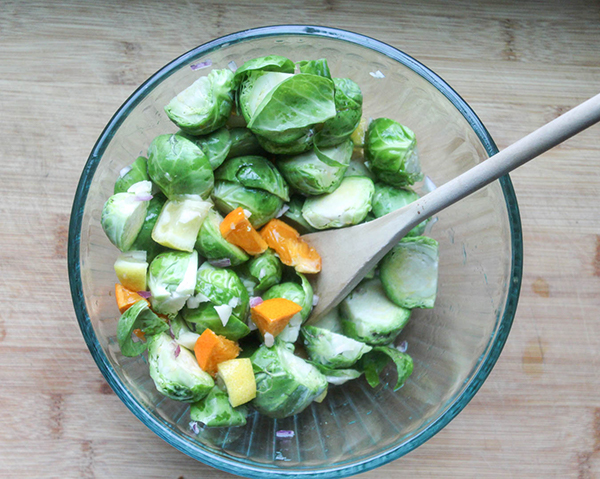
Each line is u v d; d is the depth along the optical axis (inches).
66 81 19.0
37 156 18.9
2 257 18.7
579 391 19.0
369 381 17.8
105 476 18.2
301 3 19.4
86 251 17.4
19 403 18.3
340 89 16.7
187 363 16.5
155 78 17.2
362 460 16.9
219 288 16.5
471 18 19.6
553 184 19.4
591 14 19.7
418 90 18.2
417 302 17.4
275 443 17.8
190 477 18.3
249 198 16.8
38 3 19.1
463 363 17.9
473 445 18.8
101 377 18.5
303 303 16.8
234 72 16.9
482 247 18.0
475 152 17.7
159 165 16.3
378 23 19.5
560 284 19.2
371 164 17.6
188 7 19.3
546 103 19.5
